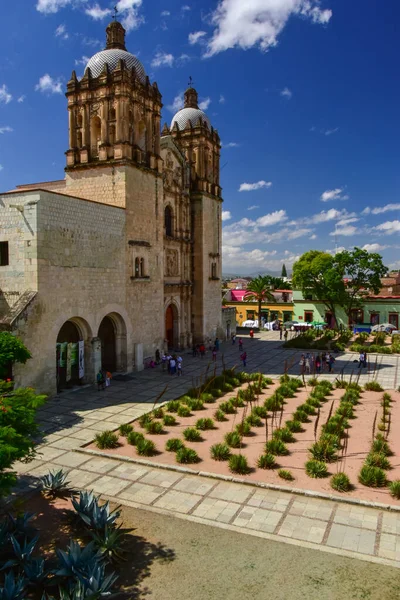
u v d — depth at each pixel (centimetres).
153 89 3928
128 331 3612
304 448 2086
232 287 12738
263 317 7762
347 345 5528
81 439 2158
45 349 2778
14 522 1283
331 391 3216
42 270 2731
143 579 1152
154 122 3975
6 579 995
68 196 2934
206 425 2356
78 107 3756
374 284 6256
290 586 1128
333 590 1116
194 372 3738
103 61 3756
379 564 1219
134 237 3669
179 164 4716
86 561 1094
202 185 5034
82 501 1395
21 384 2600
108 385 3197
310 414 2628
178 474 1792
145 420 2381
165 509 1510
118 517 1433
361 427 2383
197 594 1097
